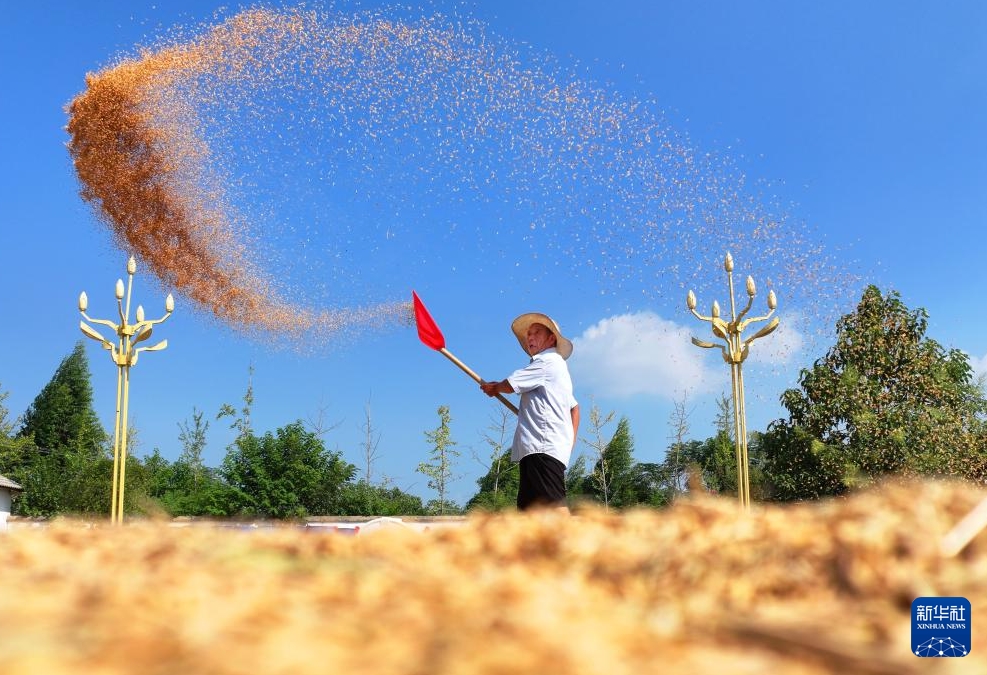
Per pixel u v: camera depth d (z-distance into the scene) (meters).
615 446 25.66
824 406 16.88
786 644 0.79
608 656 0.69
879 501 1.31
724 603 0.99
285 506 20.25
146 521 1.83
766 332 7.71
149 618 0.76
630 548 1.24
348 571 1.09
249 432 25.30
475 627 0.73
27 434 38.19
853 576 1.01
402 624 0.74
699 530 1.25
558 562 1.22
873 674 0.72
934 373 16.94
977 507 1.13
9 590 0.91
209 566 1.13
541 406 4.30
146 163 8.30
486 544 1.33
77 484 21.62
